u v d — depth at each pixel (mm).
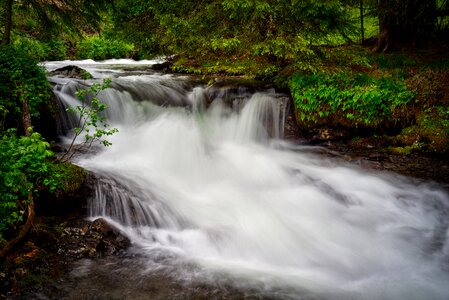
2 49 7875
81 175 6094
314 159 8797
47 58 19688
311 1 9016
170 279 4664
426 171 7812
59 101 8914
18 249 4625
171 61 15469
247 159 9008
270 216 6535
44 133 8266
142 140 9180
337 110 9414
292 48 9406
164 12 10812
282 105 10141
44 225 5270
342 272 5133
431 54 12656
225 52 11602
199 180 7922
